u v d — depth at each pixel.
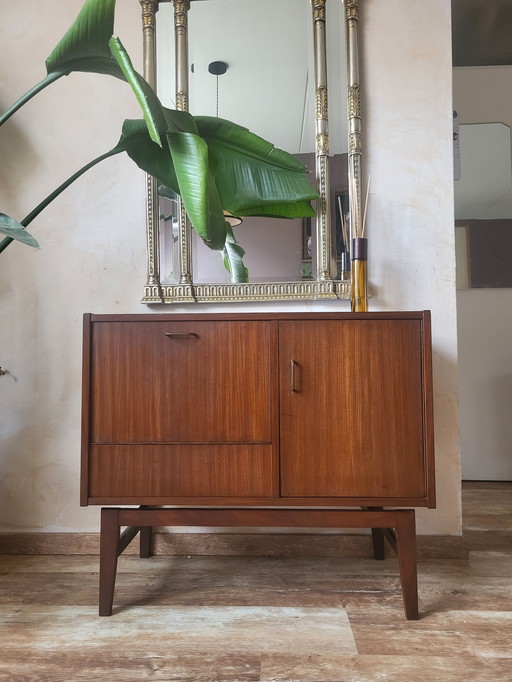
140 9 1.78
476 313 3.08
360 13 1.75
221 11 1.77
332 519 1.27
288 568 1.57
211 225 1.39
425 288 1.70
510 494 2.63
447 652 1.09
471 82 3.08
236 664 1.04
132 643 1.13
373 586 1.43
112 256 1.77
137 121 1.38
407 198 1.72
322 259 1.71
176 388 1.29
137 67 1.78
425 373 1.25
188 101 1.76
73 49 1.25
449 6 1.73
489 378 3.06
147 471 1.28
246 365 1.29
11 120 1.79
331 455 1.26
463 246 3.08
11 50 1.80
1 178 1.79
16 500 1.74
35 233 1.77
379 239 1.72
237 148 1.59
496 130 3.07
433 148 1.72
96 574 1.53
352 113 1.71
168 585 1.44
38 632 1.18
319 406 1.27
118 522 1.29
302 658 1.07
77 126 1.78
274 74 1.75
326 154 1.72
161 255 1.75
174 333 1.29
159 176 1.43
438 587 1.42
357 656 1.07
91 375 1.30
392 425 1.26
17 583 1.46
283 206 1.65
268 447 1.27
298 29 1.76
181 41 1.75
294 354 1.28
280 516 1.28
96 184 1.78
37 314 1.76
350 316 1.28
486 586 1.43
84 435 1.29
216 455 1.28
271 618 1.24
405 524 1.26
